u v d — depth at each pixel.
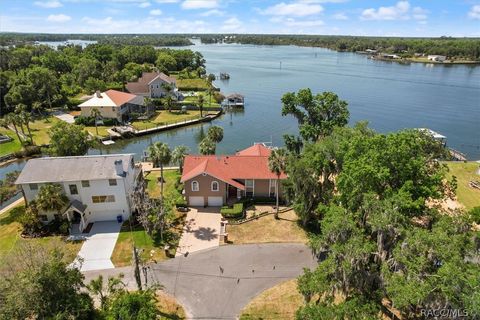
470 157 70.69
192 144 78.19
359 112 103.12
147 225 39.03
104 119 87.00
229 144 77.12
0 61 137.25
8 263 25.33
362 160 32.44
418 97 123.38
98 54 169.50
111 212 42.19
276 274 33.31
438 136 68.69
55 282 23.08
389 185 32.88
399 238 26.41
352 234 27.45
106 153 73.00
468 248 24.28
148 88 111.38
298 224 41.91
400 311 27.27
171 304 29.59
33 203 39.81
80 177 40.16
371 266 26.17
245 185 47.31
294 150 60.91
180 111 101.50
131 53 180.75
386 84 148.75
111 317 23.72
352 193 32.44
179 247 37.41
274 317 28.27
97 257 35.66
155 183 52.78
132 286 31.50
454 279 20.75
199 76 158.25
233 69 197.75
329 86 143.50
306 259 35.50
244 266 34.44
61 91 106.50
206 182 44.66
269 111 105.00
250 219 42.88
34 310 22.33
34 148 68.25
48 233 39.47
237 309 29.16
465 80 159.75
